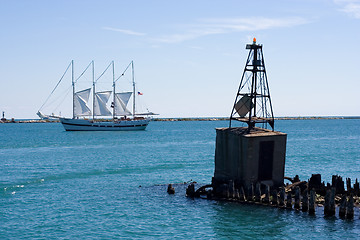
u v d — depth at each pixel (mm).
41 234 31625
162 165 69938
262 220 34062
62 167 67875
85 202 41375
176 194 44188
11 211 37844
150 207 39125
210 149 101875
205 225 33594
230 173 40000
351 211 33188
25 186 49906
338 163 73938
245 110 41625
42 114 184625
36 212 37625
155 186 49188
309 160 78438
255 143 37969
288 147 109125
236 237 30938
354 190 38938
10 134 174000
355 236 30453
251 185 37562
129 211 37875
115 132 184500
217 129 41781
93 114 188000
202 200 40656
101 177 57000
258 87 41125
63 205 40188
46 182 52844
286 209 35844
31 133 180125
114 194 45031
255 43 40812
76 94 187000
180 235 31594
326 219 33531
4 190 47094
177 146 111375
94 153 91438
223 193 39531
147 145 114750
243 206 37438
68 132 184250
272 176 39219
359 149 103000
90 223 34469
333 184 39906
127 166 68938
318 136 162250
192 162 74312
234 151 39281
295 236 30766
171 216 36156
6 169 65375
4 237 30797
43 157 83250
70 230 32625
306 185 39281
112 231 32531
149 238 31016
